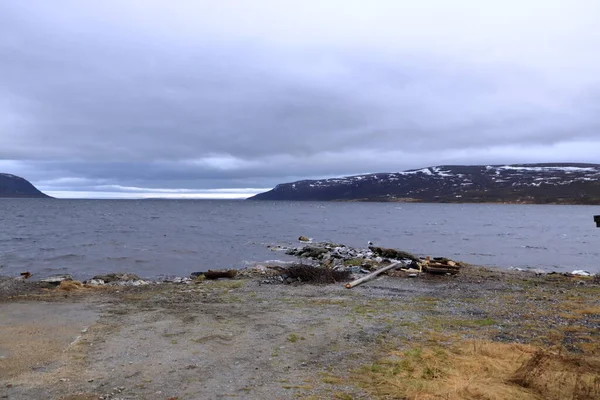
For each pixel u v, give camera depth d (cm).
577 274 1853
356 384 599
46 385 595
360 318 996
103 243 3238
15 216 7156
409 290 1395
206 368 667
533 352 709
